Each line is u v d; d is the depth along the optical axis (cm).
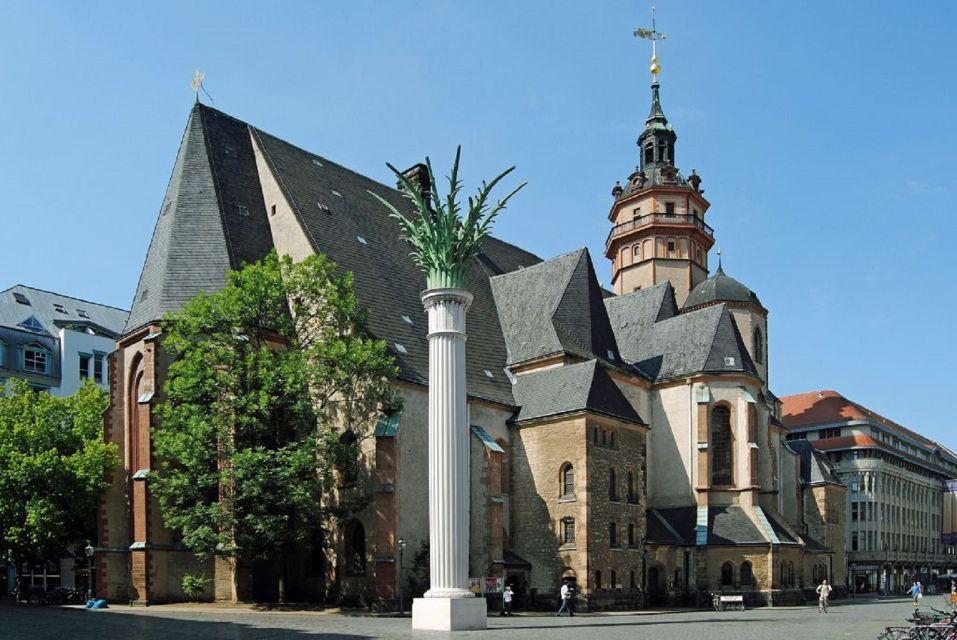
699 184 9150
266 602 4662
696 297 8269
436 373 3803
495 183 3991
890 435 13238
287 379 4247
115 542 4916
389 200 6894
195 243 5291
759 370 8162
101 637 2891
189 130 5756
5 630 3153
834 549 8469
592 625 3822
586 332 6375
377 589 4391
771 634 3378
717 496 6438
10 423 5256
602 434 5372
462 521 3691
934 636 2434
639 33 9488
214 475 4172
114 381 5188
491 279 7075
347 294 4694
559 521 5231
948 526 14712
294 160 6188
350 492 4734
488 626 3712
